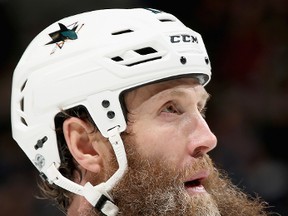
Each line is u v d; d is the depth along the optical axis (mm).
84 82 1698
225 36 4750
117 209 1711
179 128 1707
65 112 1728
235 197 1849
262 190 3893
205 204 1707
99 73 1688
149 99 1694
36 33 4770
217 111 4312
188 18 4840
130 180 1686
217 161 3994
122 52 1691
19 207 3834
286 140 4180
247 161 4023
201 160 1720
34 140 1780
